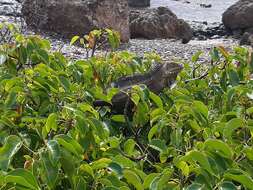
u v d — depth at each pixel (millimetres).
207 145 2814
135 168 2998
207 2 38000
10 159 2734
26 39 4348
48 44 4562
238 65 4656
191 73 5105
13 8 20016
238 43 21484
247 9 23469
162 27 21047
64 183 2873
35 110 3820
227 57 4547
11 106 3637
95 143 3215
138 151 3631
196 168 2729
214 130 3299
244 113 3736
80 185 2719
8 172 2713
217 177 2693
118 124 4074
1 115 3510
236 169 2715
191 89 4551
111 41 5211
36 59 4414
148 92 3752
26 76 3805
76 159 2838
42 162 2674
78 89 4086
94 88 4180
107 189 2684
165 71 4293
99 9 16828
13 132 3283
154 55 5250
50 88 3770
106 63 4629
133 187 3080
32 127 3359
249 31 23406
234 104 4027
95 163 2855
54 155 2680
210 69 4688
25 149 3119
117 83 4352
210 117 4047
